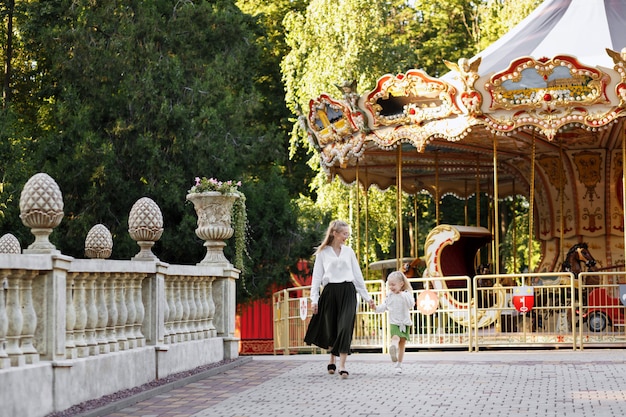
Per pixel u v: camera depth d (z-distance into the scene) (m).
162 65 34.84
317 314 13.78
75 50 34.97
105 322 11.48
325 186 39.16
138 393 11.34
